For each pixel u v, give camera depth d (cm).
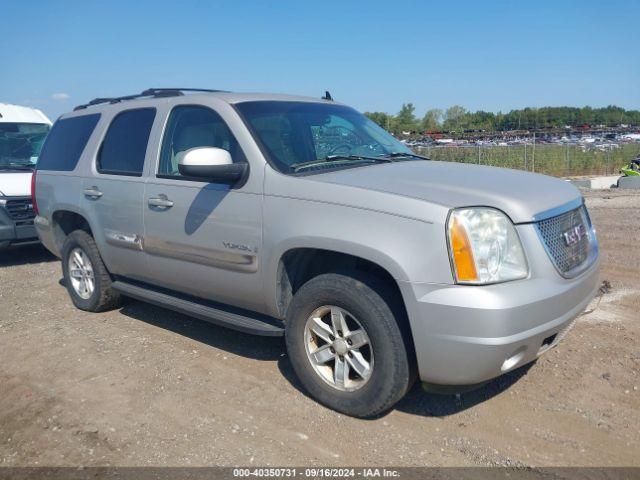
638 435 340
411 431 353
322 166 412
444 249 319
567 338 471
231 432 357
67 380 435
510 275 325
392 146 496
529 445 334
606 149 3028
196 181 436
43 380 437
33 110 1025
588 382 402
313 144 444
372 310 342
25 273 782
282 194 381
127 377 436
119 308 596
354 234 343
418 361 331
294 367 389
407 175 384
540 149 2914
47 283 721
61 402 401
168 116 480
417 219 328
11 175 838
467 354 317
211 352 476
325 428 358
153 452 339
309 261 396
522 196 349
